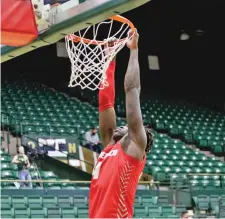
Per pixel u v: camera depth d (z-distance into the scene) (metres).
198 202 14.30
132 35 3.76
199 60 24.98
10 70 21.44
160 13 23.36
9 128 16.42
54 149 15.75
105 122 3.88
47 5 4.63
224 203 13.78
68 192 12.80
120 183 3.33
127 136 3.45
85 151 16.31
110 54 4.17
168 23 24.23
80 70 4.39
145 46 24.36
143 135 3.42
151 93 23.84
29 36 4.47
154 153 17.39
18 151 14.59
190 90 24.44
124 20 4.31
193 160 17.34
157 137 18.97
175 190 14.34
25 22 4.42
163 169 16.12
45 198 12.30
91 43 4.40
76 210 11.96
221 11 23.45
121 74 23.23
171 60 24.69
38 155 15.50
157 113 21.80
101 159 3.48
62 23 4.52
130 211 3.38
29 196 12.22
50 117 18.28
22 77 21.50
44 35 4.66
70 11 4.48
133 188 3.40
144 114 21.38
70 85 4.43
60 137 16.34
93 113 19.47
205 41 25.09
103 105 3.90
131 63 3.65
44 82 21.91
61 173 15.61
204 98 24.44
